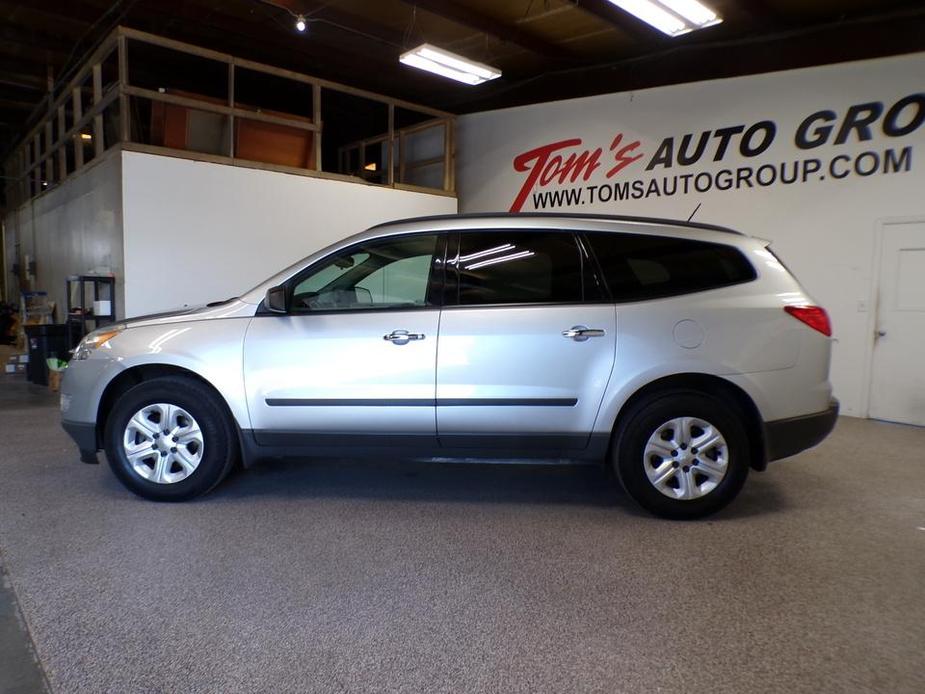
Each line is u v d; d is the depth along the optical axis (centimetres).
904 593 298
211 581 304
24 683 227
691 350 377
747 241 401
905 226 668
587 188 903
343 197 896
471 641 257
